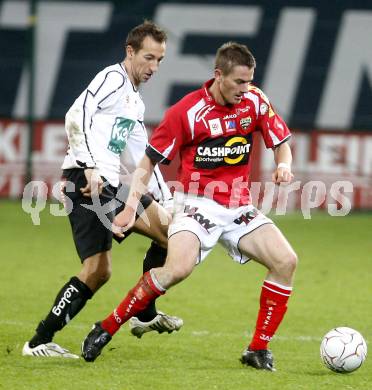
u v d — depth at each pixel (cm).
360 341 2209
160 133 2284
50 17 6931
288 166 2327
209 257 4606
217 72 2222
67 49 6881
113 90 2391
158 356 2405
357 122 6569
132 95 2452
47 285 3606
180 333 2766
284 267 2239
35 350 2331
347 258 4522
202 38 6875
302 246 4909
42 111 6769
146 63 2419
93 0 6962
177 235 2250
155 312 2525
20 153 6650
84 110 2342
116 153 2453
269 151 6281
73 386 1992
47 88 6806
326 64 6738
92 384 2012
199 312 3139
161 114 6725
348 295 3550
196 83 6762
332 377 2172
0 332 2677
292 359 2420
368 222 6031
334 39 6788
